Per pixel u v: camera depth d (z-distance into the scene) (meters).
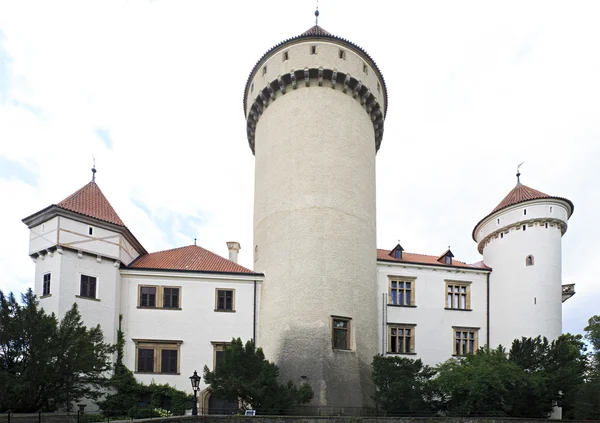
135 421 20.88
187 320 34.69
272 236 35.69
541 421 29.78
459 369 31.02
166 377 33.34
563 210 41.94
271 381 27.11
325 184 35.22
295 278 33.59
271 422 25.84
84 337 22.95
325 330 32.19
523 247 41.28
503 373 30.36
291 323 32.72
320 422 26.45
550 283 40.28
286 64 37.19
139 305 34.47
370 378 32.94
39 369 21.41
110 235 33.88
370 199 37.47
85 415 25.77
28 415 21.02
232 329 34.97
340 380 31.38
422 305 39.94
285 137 36.66
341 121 36.69
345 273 33.97
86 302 31.81
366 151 37.84
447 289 41.06
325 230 34.31
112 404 31.17
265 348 34.03
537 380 30.88
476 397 29.64
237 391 26.20
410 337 39.09
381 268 39.81
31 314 22.22
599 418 29.25
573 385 31.55
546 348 34.09
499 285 41.78
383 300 39.12
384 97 42.03
